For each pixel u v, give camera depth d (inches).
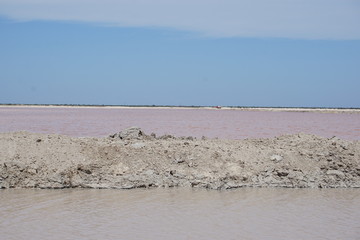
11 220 659.4
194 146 1028.5
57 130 1969.7
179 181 907.4
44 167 913.5
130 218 679.7
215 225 652.7
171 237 599.2
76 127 2224.4
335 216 707.4
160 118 3863.2
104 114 4817.9
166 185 893.8
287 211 732.7
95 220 666.8
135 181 893.8
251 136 1898.4
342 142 1139.9
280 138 1200.2
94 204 755.4
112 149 984.3
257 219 685.9
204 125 2743.6
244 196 830.5
